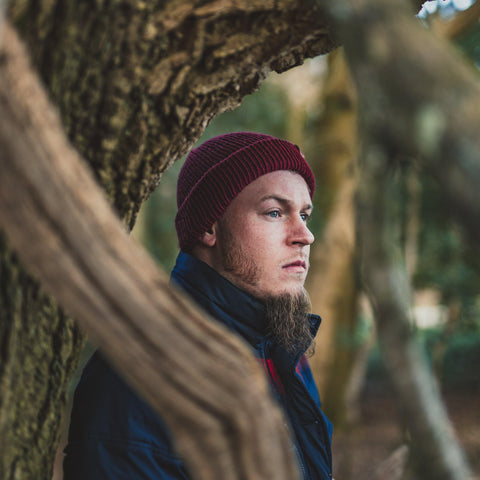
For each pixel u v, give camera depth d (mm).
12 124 406
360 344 5609
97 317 425
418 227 5078
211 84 826
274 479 463
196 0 738
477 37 3654
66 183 418
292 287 1168
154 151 835
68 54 691
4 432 681
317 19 790
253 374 468
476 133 297
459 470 335
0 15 409
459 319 5398
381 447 5133
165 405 448
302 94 6754
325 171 5930
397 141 326
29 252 413
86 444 926
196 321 459
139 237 6637
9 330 678
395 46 332
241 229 1165
